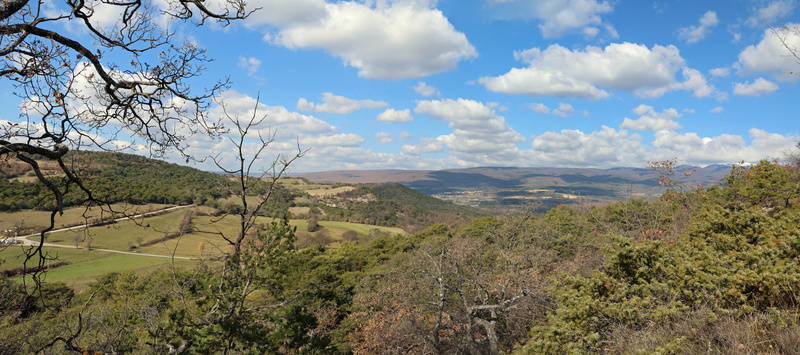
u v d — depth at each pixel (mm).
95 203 4539
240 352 6773
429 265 19953
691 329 5207
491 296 20188
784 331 4637
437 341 15195
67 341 5113
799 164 22547
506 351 15508
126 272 34625
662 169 17500
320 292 21438
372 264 44906
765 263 5941
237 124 4934
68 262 40125
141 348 6734
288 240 6836
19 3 3777
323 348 9727
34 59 3908
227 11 5441
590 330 6090
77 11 4387
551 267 21891
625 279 6980
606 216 22406
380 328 18234
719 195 25375
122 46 4863
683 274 6125
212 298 6297
